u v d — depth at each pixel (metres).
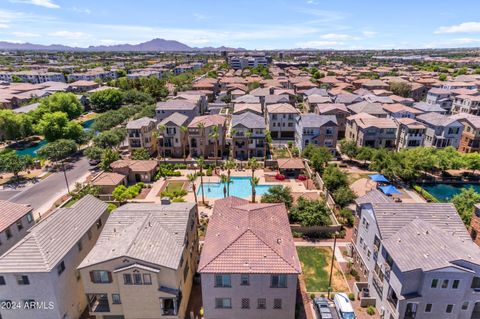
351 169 72.94
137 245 29.02
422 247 28.98
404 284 27.97
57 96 111.00
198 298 35.09
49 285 28.17
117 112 105.88
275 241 31.20
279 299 29.86
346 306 32.00
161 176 69.25
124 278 28.31
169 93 142.88
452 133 76.88
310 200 50.47
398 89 138.25
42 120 89.44
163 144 79.19
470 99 107.12
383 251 32.00
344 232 47.31
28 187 63.56
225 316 30.88
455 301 28.00
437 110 95.81
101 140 78.06
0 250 36.78
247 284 29.22
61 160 78.50
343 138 95.00
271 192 52.31
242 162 75.44
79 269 28.34
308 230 47.38
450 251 27.69
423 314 28.72
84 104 133.38
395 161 65.50
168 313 29.62
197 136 78.00
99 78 190.75
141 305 29.31
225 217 35.62
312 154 70.00
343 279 38.00
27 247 28.91
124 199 55.91
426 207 33.94
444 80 168.38
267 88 133.62
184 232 32.59
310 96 113.31
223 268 28.33
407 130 77.75
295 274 28.09
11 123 89.25
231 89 146.50
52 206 55.06
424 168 64.31
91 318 32.84
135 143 78.81
